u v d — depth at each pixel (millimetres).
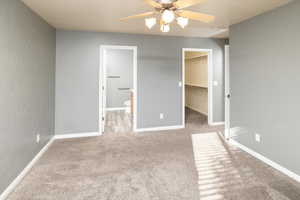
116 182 2395
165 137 4254
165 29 2064
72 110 4285
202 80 6754
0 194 2006
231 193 2156
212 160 3039
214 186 2299
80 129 4344
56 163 2936
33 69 2893
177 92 4977
